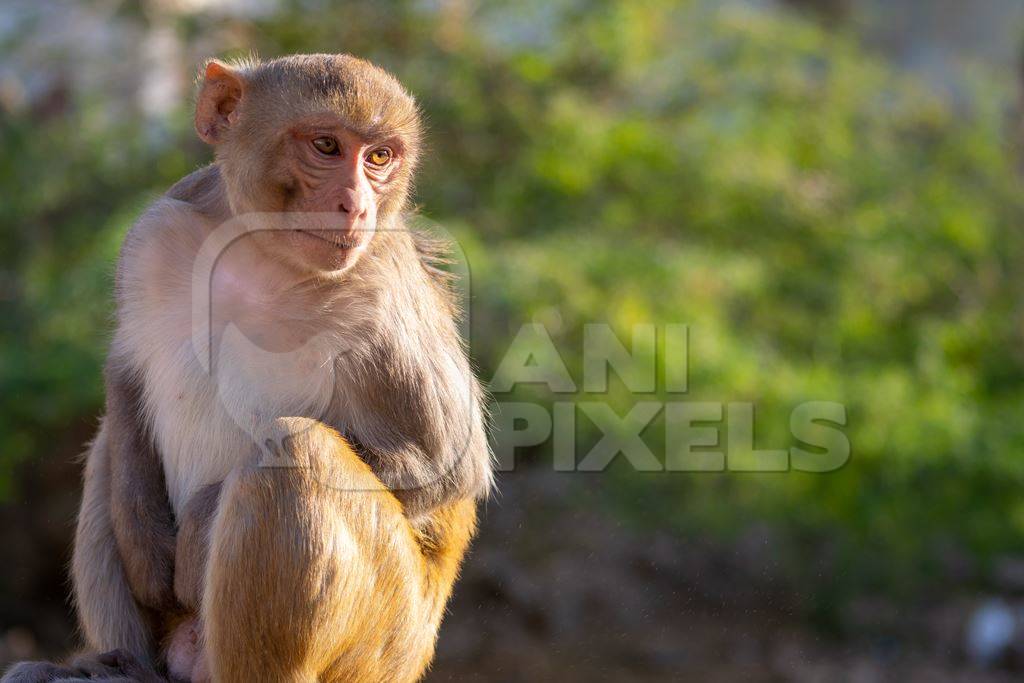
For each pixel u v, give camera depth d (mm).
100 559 8953
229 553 7672
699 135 19797
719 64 20906
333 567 7758
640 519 19359
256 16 19578
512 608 18891
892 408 18953
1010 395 21766
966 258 21141
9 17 20219
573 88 20000
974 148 22328
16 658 17609
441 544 9023
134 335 8641
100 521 9023
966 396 20812
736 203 19734
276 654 7781
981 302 21625
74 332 17406
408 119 8422
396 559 8195
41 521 18578
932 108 22719
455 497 8688
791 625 19766
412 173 8859
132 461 8688
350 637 8133
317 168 8180
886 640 19578
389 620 8289
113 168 18531
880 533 20109
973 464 19906
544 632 18656
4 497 17000
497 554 19203
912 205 20969
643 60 20328
